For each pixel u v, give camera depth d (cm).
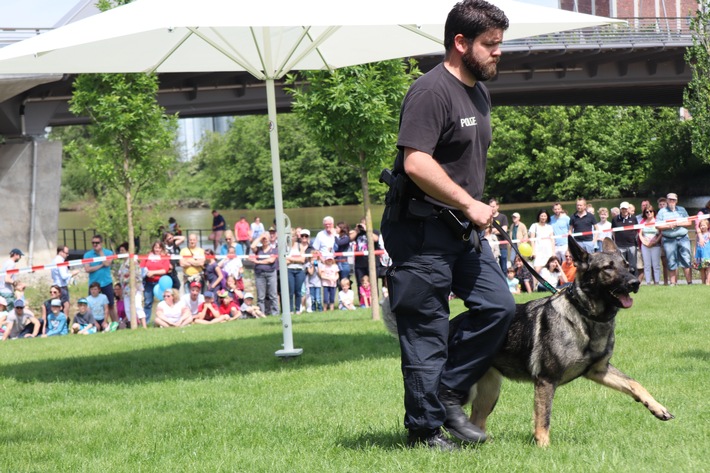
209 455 507
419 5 806
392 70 1354
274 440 543
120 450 543
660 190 5631
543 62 3672
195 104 3259
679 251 1731
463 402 462
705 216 1734
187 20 751
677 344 911
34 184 2788
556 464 419
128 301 1697
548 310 459
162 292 1648
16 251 1608
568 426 533
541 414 461
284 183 7550
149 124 1688
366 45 1020
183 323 1589
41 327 1586
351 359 948
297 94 1360
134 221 3488
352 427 563
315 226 5397
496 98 4238
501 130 6097
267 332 1278
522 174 6125
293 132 7581
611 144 5759
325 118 1352
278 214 994
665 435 492
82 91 1659
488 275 448
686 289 1571
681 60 3831
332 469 443
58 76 2377
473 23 426
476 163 444
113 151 1677
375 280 1430
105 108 1631
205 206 8231
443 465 425
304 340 1136
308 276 1702
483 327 448
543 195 6056
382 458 451
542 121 6144
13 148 2781
